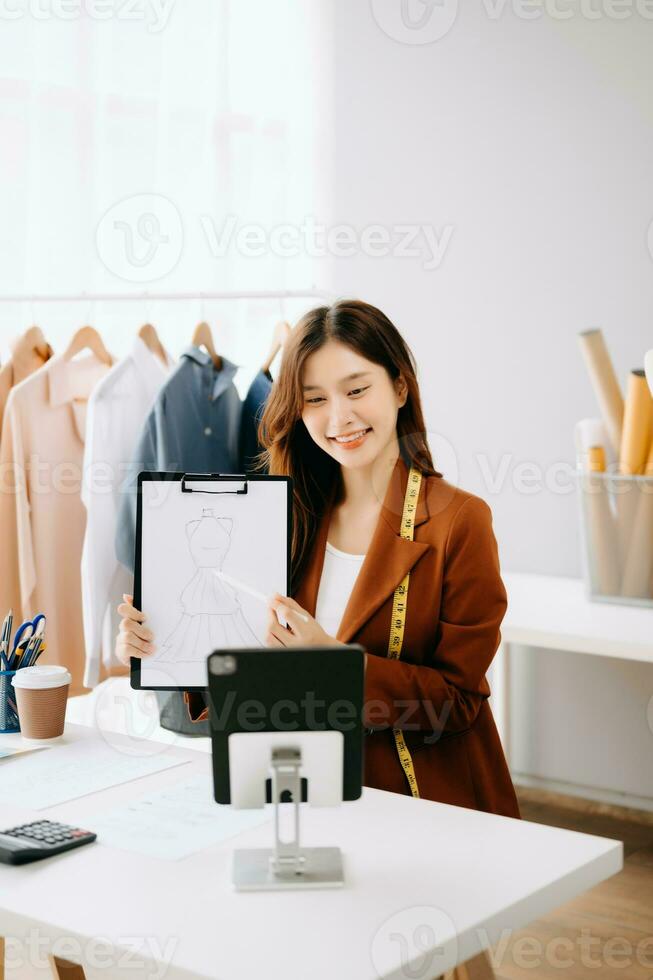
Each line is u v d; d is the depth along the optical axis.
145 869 1.33
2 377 2.94
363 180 3.65
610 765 3.33
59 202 3.33
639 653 2.52
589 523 2.94
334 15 3.65
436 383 3.56
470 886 1.28
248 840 1.43
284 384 1.98
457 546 1.90
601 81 3.17
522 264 3.36
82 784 1.65
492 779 1.92
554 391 3.33
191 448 2.89
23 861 1.34
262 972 1.07
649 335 3.15
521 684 3.46
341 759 1.34
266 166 3.74
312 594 1.99
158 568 1.84
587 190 3.22
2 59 3.21
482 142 3.40
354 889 1.27
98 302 3.45
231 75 3.66
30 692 1.86
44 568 2.92
